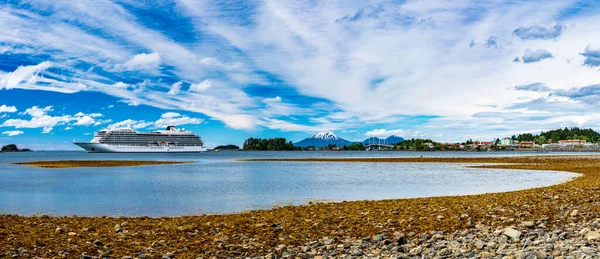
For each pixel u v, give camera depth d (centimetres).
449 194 3222
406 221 1802
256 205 2650
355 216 1986
